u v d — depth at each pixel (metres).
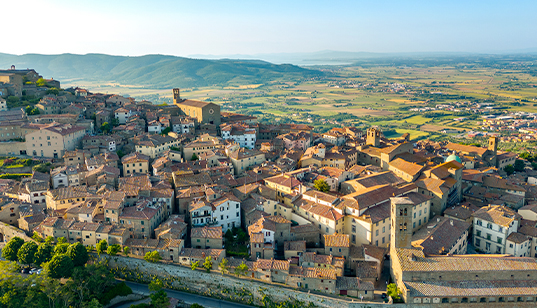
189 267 167.38
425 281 147.38
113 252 169.88
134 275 172.00
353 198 186.75
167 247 170.75
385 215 181.62
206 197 198.50
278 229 178.00
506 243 176.25
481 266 148.12
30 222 187.75
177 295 164.50
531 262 149.00
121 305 160.50
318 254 169.25
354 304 147.12
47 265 156.00
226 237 187.75
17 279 152.88
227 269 163.50
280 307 154.38
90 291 160.88
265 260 162.25
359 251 169.75
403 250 156.62
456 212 198.12
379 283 162.12
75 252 163.50
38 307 146.88
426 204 199.50
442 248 165.38
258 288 158.00
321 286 154.50
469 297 142.75
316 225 188.25
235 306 158.12
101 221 185.38
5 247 171.75
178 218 189.25
